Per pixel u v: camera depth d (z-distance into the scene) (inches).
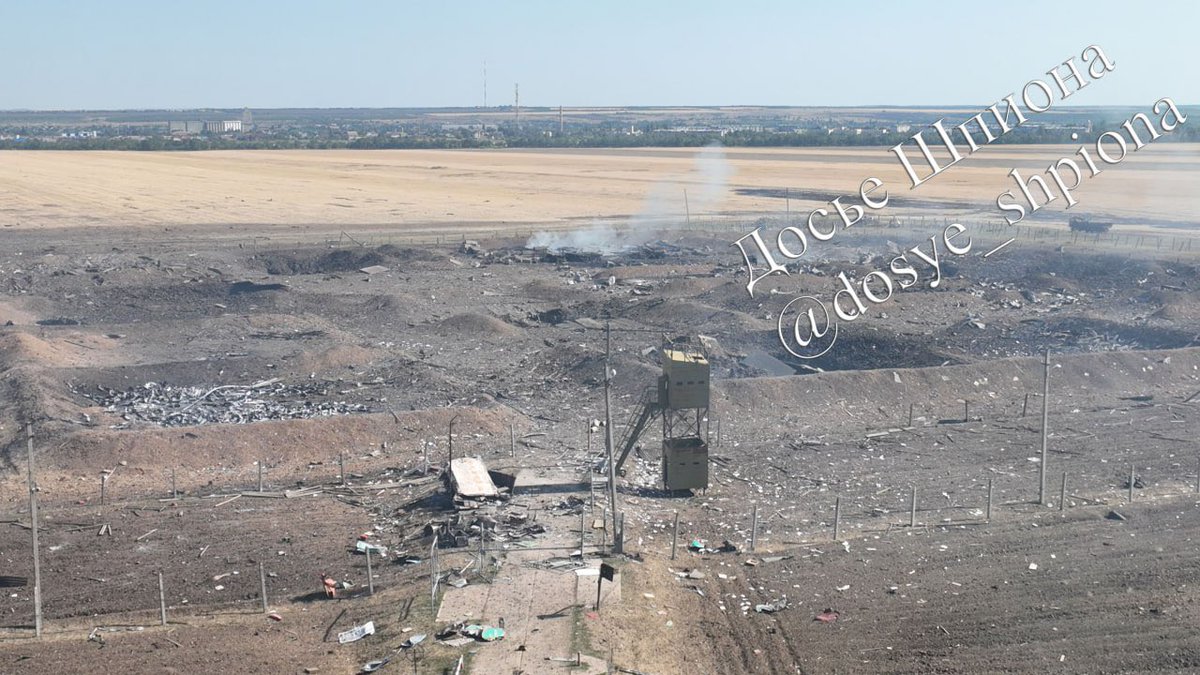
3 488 1617.9
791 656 1135.0
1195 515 1499.8
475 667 1055.6
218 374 2226.9
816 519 1512.1
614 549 1352.1
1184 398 2116.1
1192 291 2982.3
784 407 2021.4
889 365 2342.5
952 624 1197.1
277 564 1362.0
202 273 3452.3
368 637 1146.0
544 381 2244.1
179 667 1083.9
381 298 2967.5
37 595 1175.0
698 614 1221.1
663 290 3159.5
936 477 1685.5
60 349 2361.0
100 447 1728.6
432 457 1769.2
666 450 1595.7
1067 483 1648.6
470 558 1330.0
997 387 2156.7
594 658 1075.9
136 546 1418.6
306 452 1788.9
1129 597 1253.7
